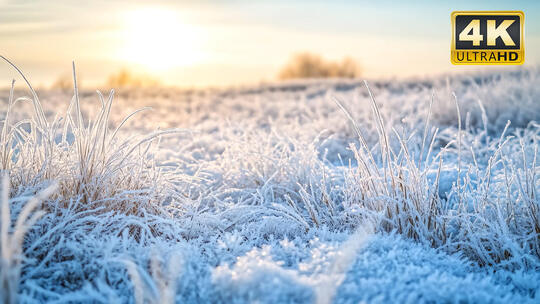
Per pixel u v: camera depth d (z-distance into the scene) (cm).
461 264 276
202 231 319
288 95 1842
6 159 293
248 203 392
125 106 1402
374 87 1745
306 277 221
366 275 234
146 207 320
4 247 190
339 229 329
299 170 406
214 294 216
